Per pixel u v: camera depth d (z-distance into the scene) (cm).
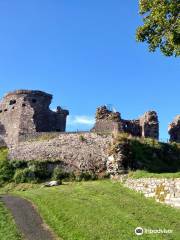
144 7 3972
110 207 3938
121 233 3266
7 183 5784
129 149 5491
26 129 6819
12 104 7194
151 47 3919
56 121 7538
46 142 6059
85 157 5703
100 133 5800
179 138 6825
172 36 3716
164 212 3812
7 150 6488
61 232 3444
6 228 3531
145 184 4444
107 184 4978
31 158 6012
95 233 3294
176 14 3819
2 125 7194
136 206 3972
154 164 5553
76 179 5559
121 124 6228
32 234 3428
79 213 3822
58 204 4181
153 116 6731
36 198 4556
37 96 7312
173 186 4125
